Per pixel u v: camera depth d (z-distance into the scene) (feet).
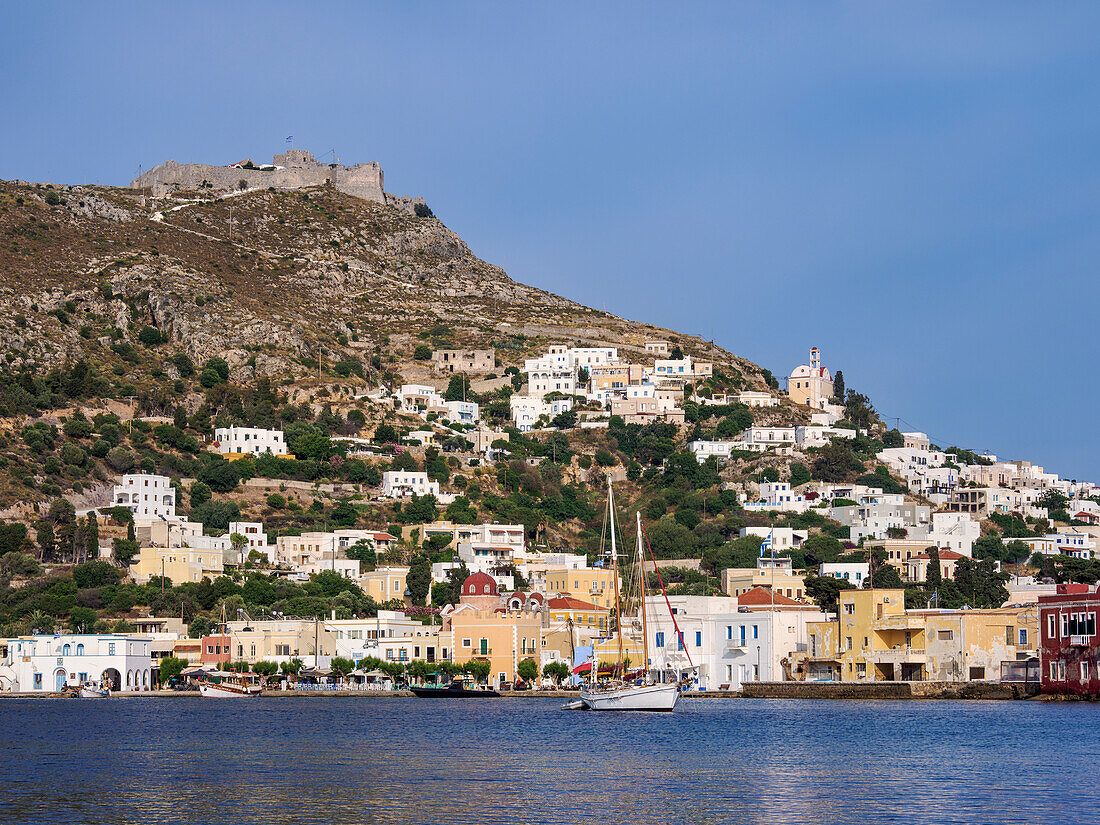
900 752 562.66
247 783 492.54
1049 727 647.15
